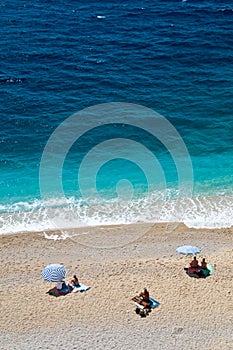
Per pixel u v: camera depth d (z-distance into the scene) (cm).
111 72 7156
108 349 3325
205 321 3509
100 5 9131
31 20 8569
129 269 4000
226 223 4703
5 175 5344
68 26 8362
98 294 3734
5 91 6750
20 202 4969
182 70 7206
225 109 6444
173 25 8325
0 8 9019
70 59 7450
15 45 7781
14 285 3850
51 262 4141
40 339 3400
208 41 7844
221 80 6994
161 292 3738
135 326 3478
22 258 4212
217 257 4147
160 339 3391
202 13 8694
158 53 7562
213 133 6028
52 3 9275
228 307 3616
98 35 8069
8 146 5788
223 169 5450
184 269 3975
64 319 3538
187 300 3672
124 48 7700
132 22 8462
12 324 3503
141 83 6931
